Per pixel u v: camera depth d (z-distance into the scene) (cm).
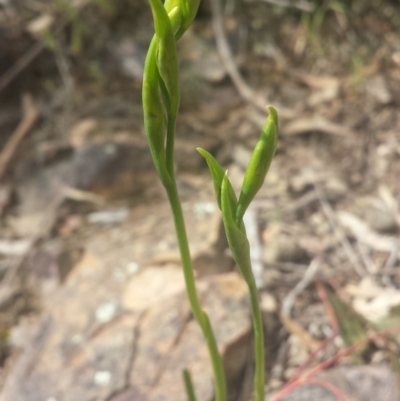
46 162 19
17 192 19
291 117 20
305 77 22
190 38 22
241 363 13
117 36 22
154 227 16
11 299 15
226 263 15
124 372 12
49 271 16
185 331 13
